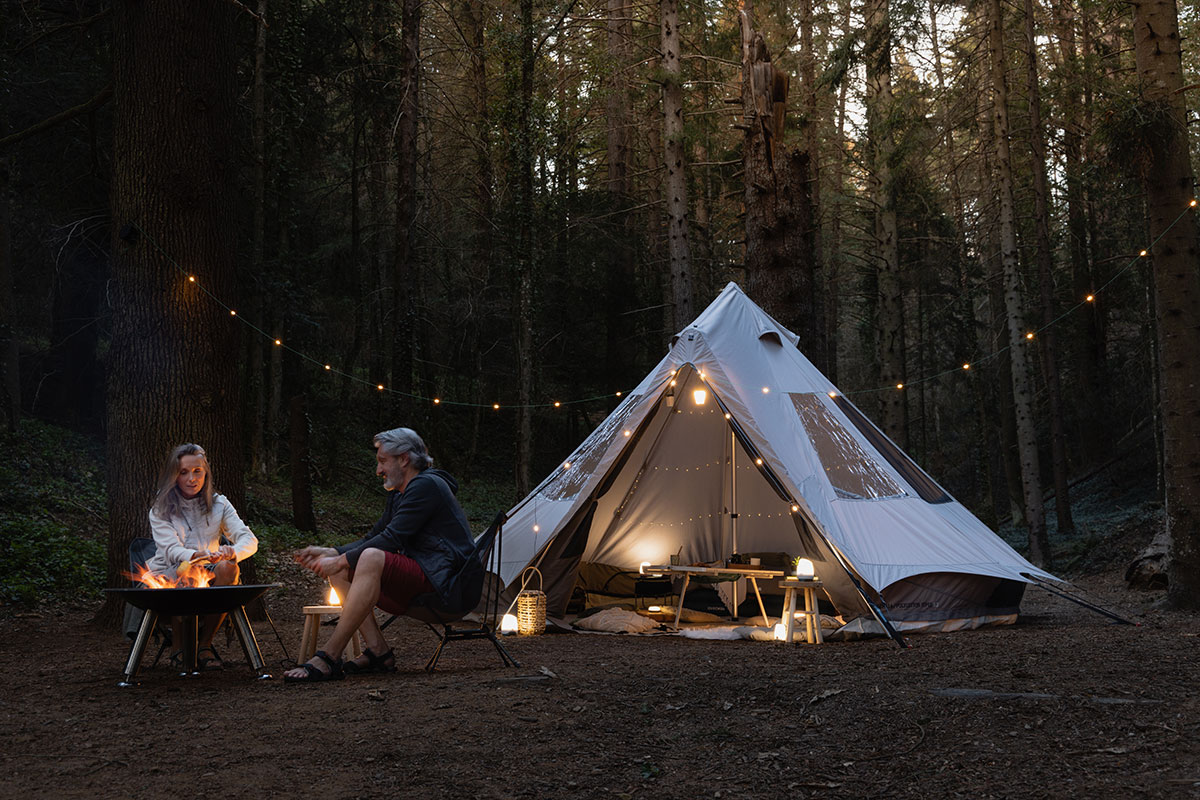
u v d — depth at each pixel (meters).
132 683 4.44
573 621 7.33
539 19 18.50
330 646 4.52
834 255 25.44
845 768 3.02
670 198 15.34
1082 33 17.19
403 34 17.75
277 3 16.44
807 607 6.31
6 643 6.08
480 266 23.45
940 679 4.27
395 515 4.76
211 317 7.04
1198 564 7.55
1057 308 20.09
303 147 18.91
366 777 2.93
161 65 6.95
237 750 3.20
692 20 18.28
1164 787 2.63
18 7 12.15
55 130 13.74
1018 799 2.64
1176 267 7.71
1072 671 4.38
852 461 7.35
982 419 20.28
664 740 3.38
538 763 3.09
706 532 9.19
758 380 7.45
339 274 21.47
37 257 15.46
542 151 19.39
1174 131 7.65
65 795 2.74
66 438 14.70
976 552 6.96
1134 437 19.84
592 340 23.48
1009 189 15.09
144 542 5.04
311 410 20.34
